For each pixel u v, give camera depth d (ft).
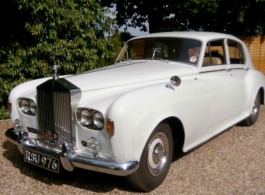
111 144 10.41
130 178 11.21
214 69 15.80
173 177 12.85
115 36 27.76
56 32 22.63
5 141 17.22
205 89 14.06
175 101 12.03
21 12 22.02
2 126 20.11
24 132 12.59
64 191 11.73
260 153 15.58
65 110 11.19
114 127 10.18
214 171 13.46
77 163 10.84
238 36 44.24
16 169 13.58
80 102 11.34
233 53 18.16
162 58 16.11
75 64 23.43
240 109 17.92
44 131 12.00
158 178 11.85
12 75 22.15
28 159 12.12
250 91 18.75
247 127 20.13
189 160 14.57
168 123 12.41
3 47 22.27
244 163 14.33
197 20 44.06
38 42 22.30
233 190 11.85
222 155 15.25
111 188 11.98
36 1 21.18
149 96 11.10
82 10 23.80
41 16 22.04
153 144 11.49
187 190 11.82
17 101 13.00
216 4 36.91
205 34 16.44
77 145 11.33
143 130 10.67
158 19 43.04
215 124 15.29
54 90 11.35
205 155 15.21
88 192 11.67
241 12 39.06
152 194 11.56
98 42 24.27
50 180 12.58
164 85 12.14
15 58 22.22
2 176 12.89
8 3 22.15
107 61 25.63
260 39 44.01
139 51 17.29
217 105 15.08
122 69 14.55
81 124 11.03
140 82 13.07
